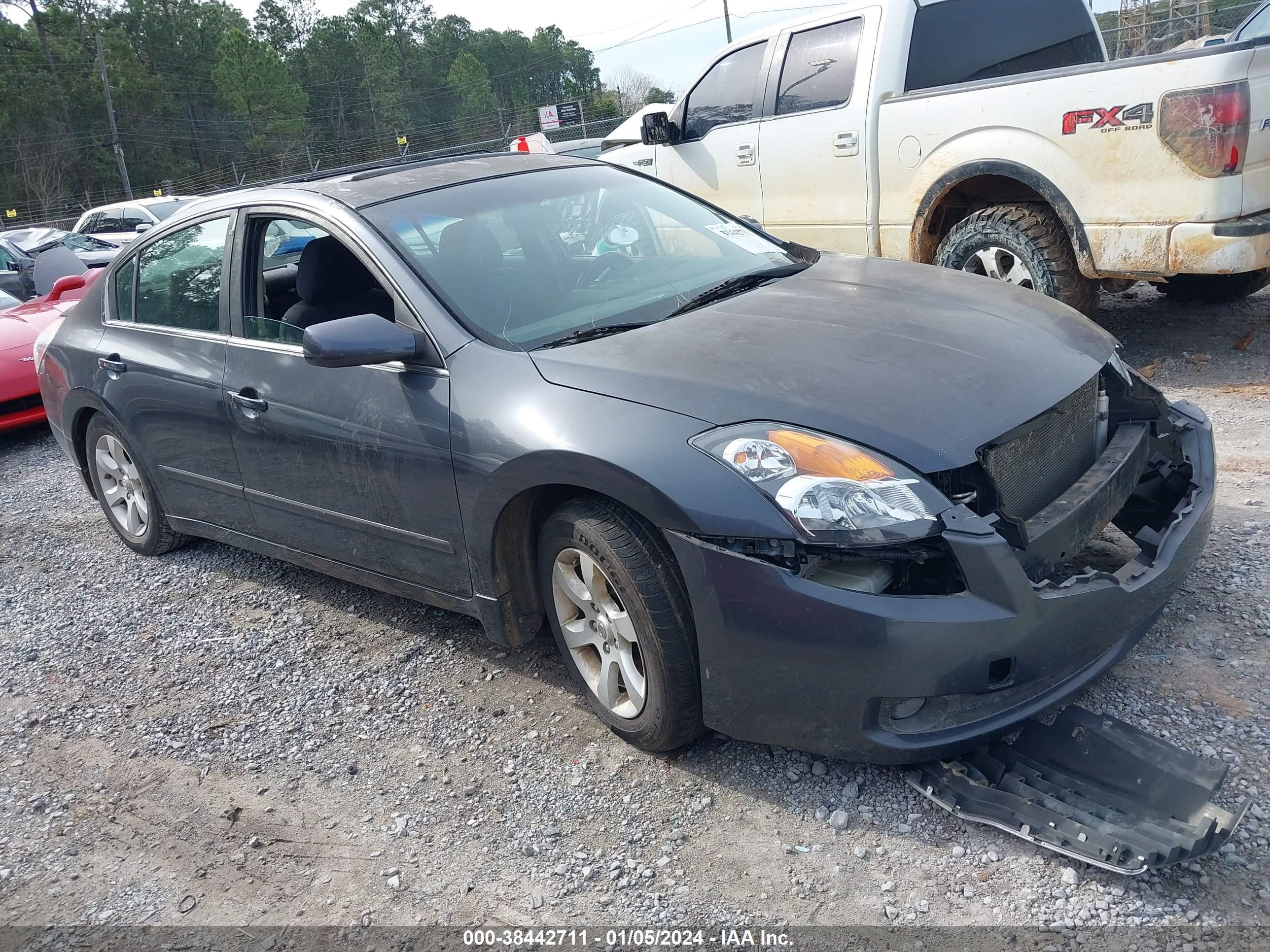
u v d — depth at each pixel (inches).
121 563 201.9
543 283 137.0
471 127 4062.5
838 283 139.1
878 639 94.2
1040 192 219.6
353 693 141.7
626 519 109.3
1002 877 93.6
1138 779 97.4
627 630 112.7
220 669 153.8
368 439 132.5
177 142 3348.9
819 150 264.5
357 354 119.9
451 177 155.1
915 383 106.8
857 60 253.4
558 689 135.0
